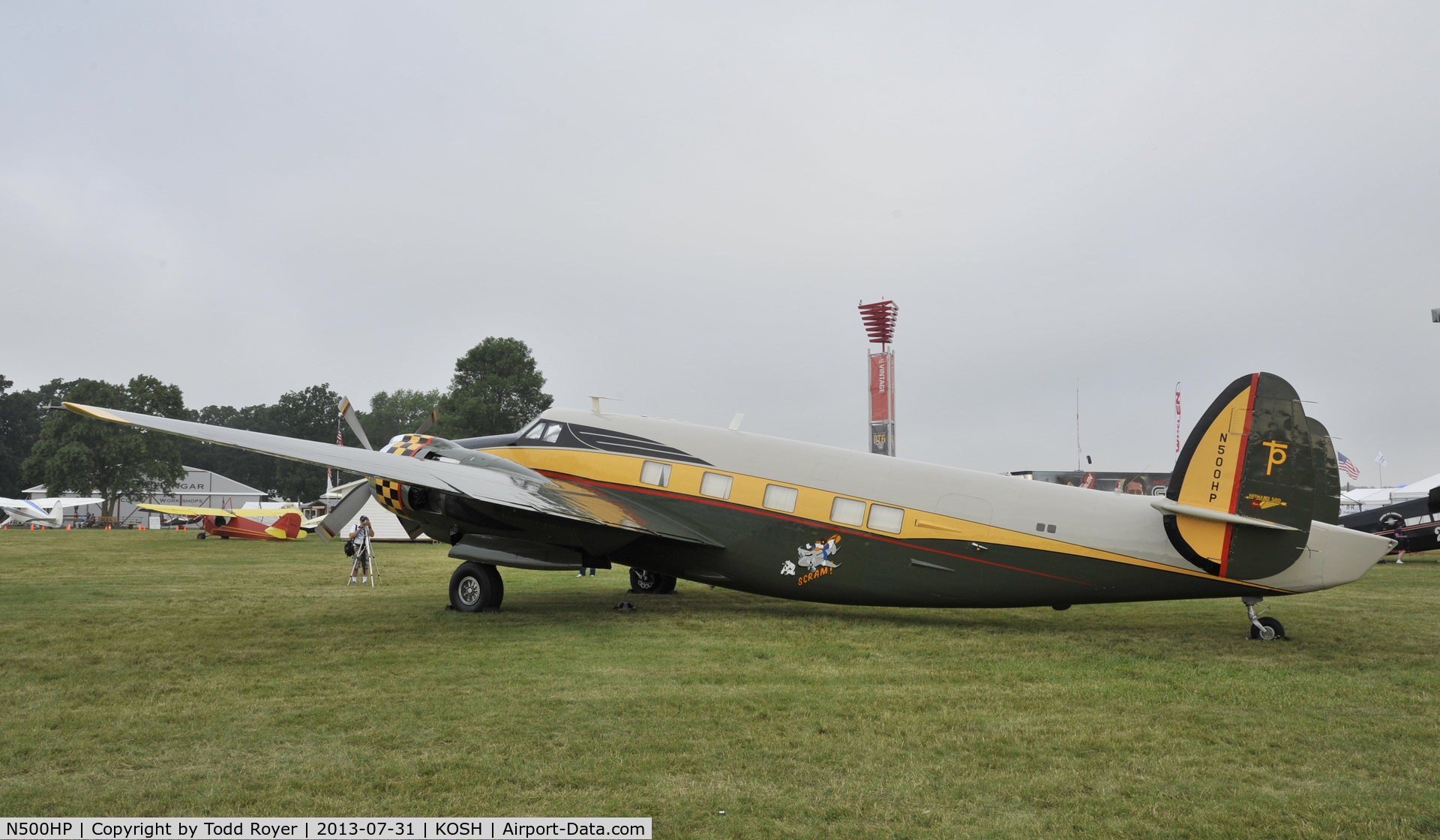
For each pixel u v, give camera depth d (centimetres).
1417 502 2581
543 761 557
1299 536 992
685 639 1046
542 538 1280
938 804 488
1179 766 561
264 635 1062
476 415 5866
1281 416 1009
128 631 1091
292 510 4438
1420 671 872
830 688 782
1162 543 1055
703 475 1280
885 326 5094
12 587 1642
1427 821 464
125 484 8062
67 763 548
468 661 898
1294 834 447
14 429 10119
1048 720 673
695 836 441
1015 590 1120
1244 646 1024
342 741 597
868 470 1212
